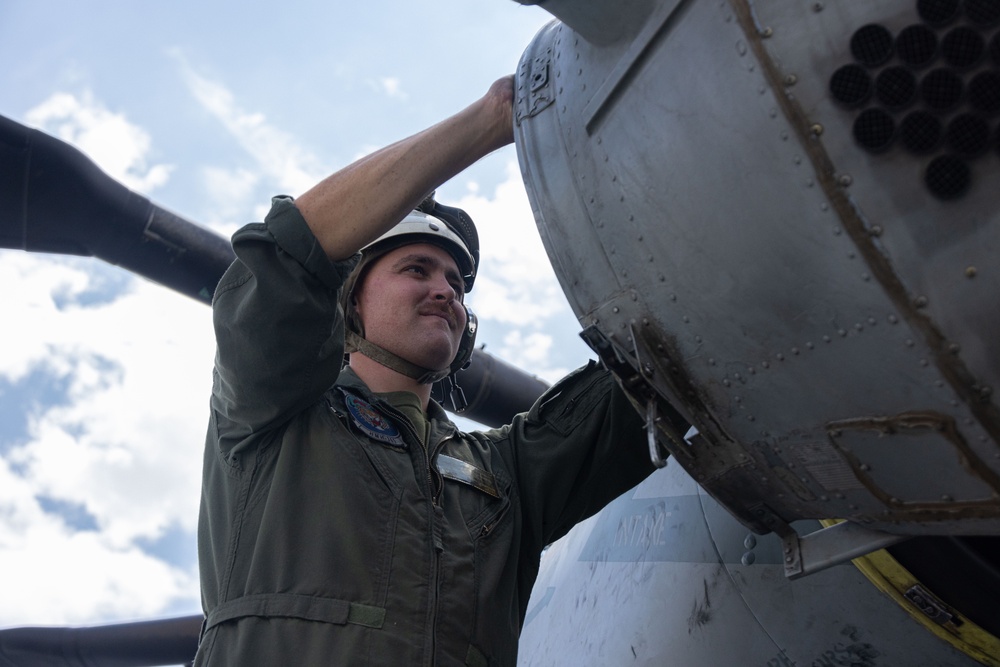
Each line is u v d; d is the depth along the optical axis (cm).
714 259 153
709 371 163
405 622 186
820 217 138
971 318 130
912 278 132
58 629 520
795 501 173
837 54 136
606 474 247
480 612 199
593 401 247
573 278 181
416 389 245
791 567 180
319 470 202
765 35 142
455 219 271
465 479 223
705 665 242
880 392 141
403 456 214
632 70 164
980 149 131
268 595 188
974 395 132
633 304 169
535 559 233
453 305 251
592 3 167
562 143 180
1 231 427
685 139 153
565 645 299
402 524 199
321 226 204
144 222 449
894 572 216
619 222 168
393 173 205
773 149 141
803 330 146
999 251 128
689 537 272
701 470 179
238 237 203
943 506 149
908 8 133
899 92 133
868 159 134
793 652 229
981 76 130
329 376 208
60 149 414
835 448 154
